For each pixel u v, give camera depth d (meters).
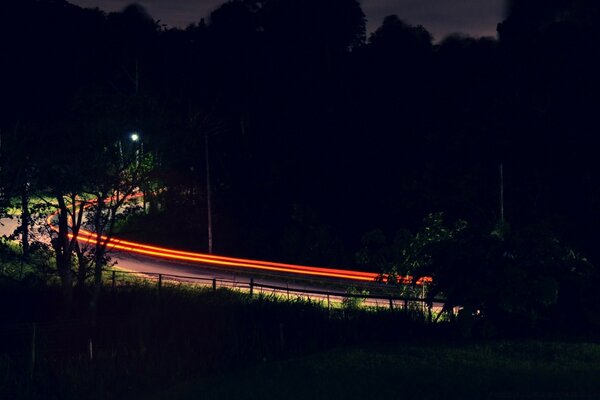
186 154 29.98
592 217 47.25
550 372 16.81
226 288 33.59
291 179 66.81
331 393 15.51
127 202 29.89
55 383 18.19
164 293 30.50
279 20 75.81
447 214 56.16
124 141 28.56
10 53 54.38
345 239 61.41
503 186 53.62
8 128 42.12
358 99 69.44
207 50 73.00
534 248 22.31
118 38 66.00
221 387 16.81
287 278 44.88
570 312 22.11
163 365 19.44
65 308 28.30
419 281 27.41
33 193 28.17
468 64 61.12
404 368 17.62
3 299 28.67
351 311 24.38
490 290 21.38
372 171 65.62
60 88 50.19
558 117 52.00
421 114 65.81
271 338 21.89
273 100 72.75
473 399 14.48
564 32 54.00
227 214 64.94
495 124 53.66
